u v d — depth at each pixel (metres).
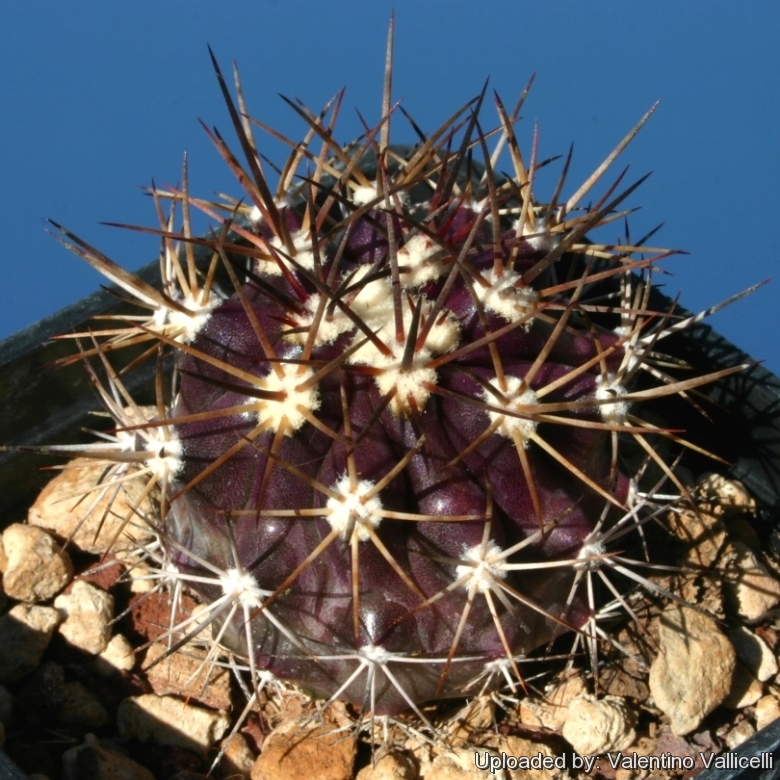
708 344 0.27
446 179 0.24
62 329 0.26
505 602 0.22
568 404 0.22
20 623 0.25
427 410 0.22
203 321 0.23
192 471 0.23
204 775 0.24
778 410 0.26
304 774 0.24
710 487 0.26
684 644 0.24
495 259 0.23
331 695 0.23
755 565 0.26
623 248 0.25
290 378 0.22
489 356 0.23
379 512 0.22
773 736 0.22
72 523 0.26
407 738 0.24
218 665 0.24
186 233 0.23
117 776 0.24
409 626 0.22
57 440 0.27
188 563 0.23
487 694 0.24
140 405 0.28
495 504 0.22
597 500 0.23
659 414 0.27
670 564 0.25
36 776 0.23
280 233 0.23
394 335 0.22
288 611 0.23
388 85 0.24
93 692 0.25
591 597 0.23
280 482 0.22
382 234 0.23
